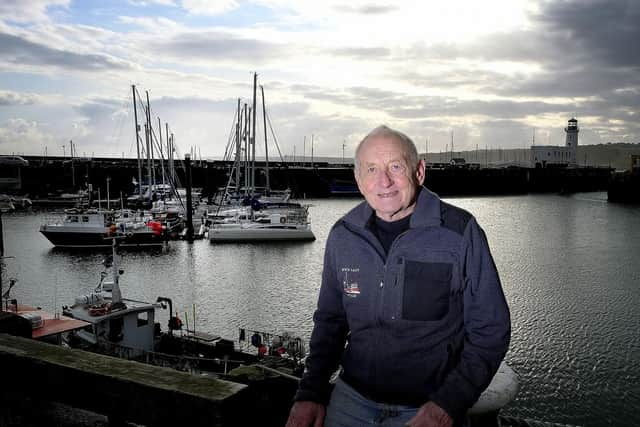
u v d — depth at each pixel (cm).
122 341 1652
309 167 11256
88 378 269
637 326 2484
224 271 3638
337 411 249
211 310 2767
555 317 2630
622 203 9469
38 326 1152
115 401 260
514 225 6309
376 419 239
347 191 10144
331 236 261
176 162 10856
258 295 3052
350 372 253
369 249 244
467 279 232
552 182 12581
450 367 236
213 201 7550
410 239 236
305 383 257
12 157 8925
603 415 1653
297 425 246
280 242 4709
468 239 232
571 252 4544
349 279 248
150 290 3172
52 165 9631
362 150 252
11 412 311
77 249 4347
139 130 6625
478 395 223
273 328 2488
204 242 4719
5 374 297
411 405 239
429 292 232
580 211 7981
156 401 249
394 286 236
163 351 1773
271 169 10038
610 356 2097
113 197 9056
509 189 12019
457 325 237
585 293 3128
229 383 252
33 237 4928
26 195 8544
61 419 306
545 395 1773
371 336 243
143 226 4531
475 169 12169
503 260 4178
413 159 249
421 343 235
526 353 2130
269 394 263
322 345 266
